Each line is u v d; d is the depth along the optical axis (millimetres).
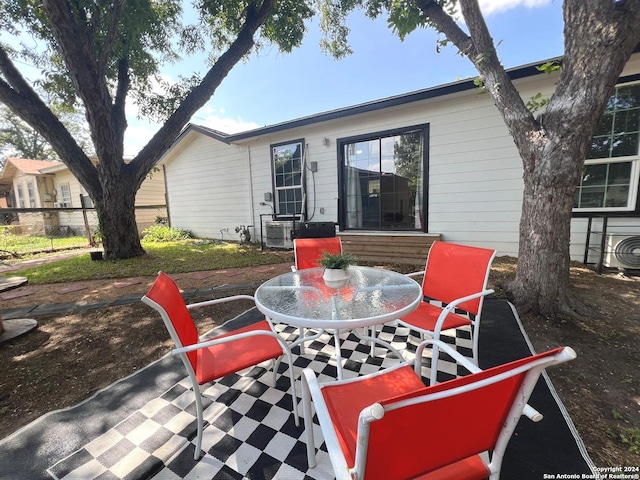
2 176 15977
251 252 6797
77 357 2424
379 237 5461
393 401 625
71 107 6492
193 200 9352
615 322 2625
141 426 1613
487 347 2305
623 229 4098
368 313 1556
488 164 4855
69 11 4484
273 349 1686
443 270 2311
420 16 3400
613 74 2334
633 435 1431
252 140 7555
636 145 3922
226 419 1658
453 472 884
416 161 5562
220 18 6387
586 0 2295
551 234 2738
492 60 2857
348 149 6203
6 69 4797
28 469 1361
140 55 5773
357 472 715
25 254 7387
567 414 1563
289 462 1380
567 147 2557
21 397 1929
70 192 13188
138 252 6395
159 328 2918
